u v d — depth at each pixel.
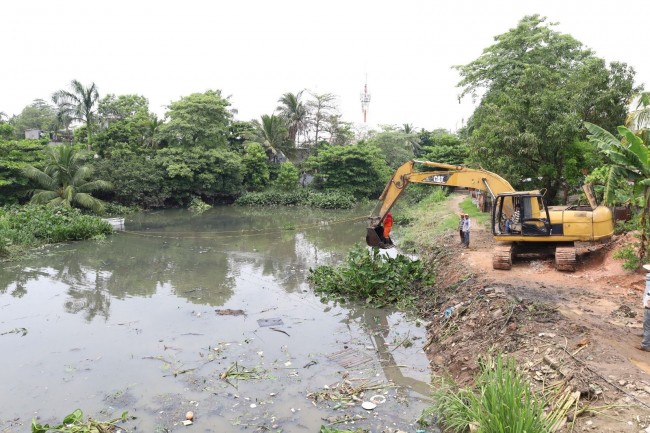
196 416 7.52
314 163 47.38
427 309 12.63
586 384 6.37
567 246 13.70
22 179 31.67
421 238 22.12
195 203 41.78
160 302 13.84
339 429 7.02
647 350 7.50
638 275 11.41
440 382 8.29
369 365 9.42
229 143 49.28
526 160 20.64
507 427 5.38
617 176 11.62
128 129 39.75
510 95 21.80
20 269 18.11
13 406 7.93
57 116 41.44
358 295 14.04
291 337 11.01
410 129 72.50
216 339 10.88
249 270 18.09
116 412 7.69
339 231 28.50
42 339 10.92
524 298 10.27
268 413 7.58
